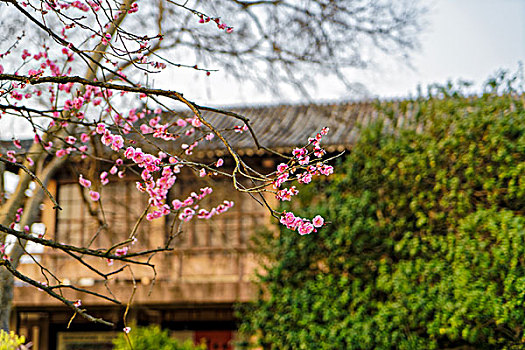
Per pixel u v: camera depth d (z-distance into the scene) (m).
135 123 6.90
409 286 8.73
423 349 8.57
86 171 7.96
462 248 8.35
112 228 12.34
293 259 9.59
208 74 4.58
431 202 9.14
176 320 13.80
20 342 7.73
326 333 8.94
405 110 10.05
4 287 6.73
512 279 7.82
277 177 4.10
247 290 11.37
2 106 4.52
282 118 14.28
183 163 4.07
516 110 9.03
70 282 12.30
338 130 12.91
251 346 9.77
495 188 8.66
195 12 4.64
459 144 9.12
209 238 12.10
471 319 8.16
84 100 5.82
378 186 9.55
